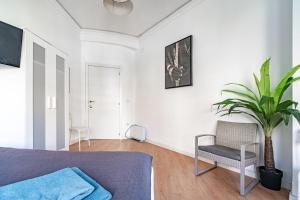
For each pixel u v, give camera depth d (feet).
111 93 16.05
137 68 16.24
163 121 12.67
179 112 11.21
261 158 7.04
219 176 7.47
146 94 14.76
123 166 3.28
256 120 7.14
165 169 8.27
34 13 8.40
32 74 7.68
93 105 15.47
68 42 12.41
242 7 7.79
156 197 5.79
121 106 16.33
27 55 7.34
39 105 8.21
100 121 15.69
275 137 6.66
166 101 12.39
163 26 12.76
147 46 14.71
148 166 3.55
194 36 10.19
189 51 10.30
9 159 3.66
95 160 3.56
